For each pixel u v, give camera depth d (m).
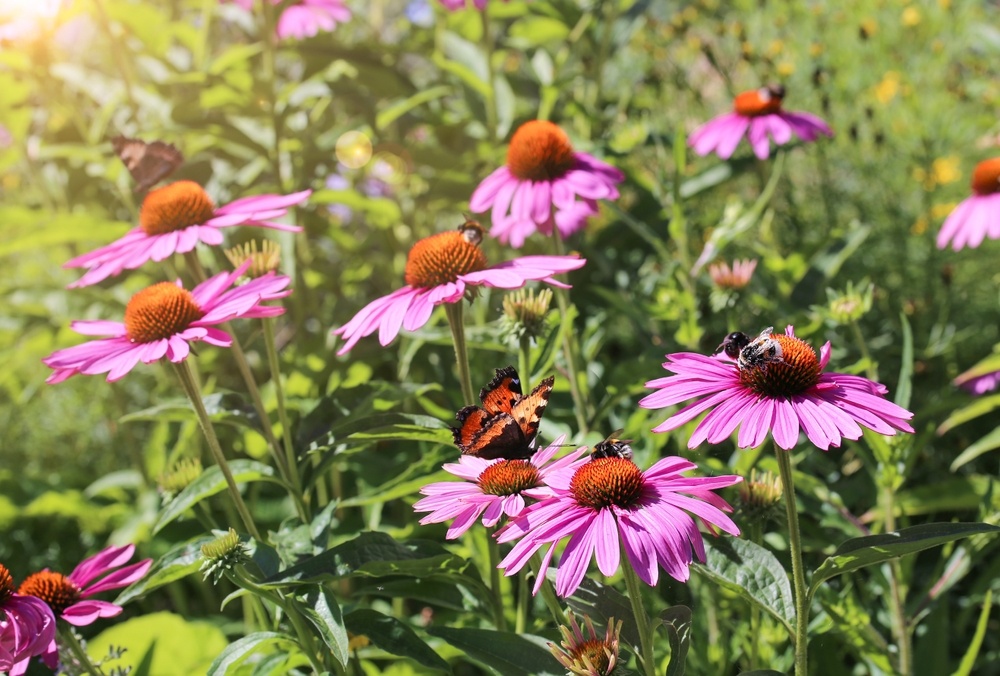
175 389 1.47
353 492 1.33
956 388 1.19
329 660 0.93
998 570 1.05
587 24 1.44
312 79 1.46
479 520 1.00
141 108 1.59
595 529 0.77
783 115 1.24
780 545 1.06
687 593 1.06
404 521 1.24
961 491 1.05
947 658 1.01
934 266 1.39
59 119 1.57
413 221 1.54
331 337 1.26
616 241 1.39
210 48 1.85
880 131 1.41
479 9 1.31
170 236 0.98
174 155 1.03
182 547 0.92
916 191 1.51
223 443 1.36
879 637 0.94
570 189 1.04
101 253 1.00
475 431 0.82
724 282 1.11
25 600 0.87
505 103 1.44
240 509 0.92
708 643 1.02
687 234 1.25
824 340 1.18
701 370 0.81
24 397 1.41
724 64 1.61
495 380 0.85
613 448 0.80
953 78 1.56
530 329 0.96
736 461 0.99
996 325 1.36
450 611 1.13
